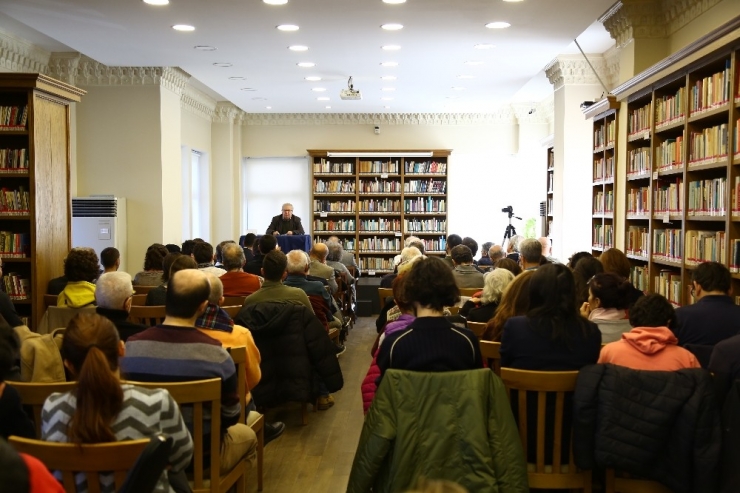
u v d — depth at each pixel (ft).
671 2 21.38
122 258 30.63
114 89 30.99
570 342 8.91
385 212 46.29
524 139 45.83
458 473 7.49
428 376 7.73
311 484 12.64
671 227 18.60
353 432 15.79
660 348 8.79
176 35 23.16
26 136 18.40
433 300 8.48
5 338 7.54
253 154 46.91
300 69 29.25
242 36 23.26
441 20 21.09
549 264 9.30
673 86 17.88
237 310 15.29
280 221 37.06
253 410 12.30
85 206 29.40
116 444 6.31
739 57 13.53
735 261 13.66
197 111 41.81
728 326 11.34
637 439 8.03
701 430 7.98
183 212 40.81
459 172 46.65
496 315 11.15
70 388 8.14
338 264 28.04
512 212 42.57
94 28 22.24
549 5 19.48
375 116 46.32
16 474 4.37
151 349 8.70
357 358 24.20
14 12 20.38
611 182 22.57
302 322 15.01
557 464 8.86
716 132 14.57
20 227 18.81
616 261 16.65
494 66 28.43
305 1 19.07
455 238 27.50
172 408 7.15
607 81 31.22
